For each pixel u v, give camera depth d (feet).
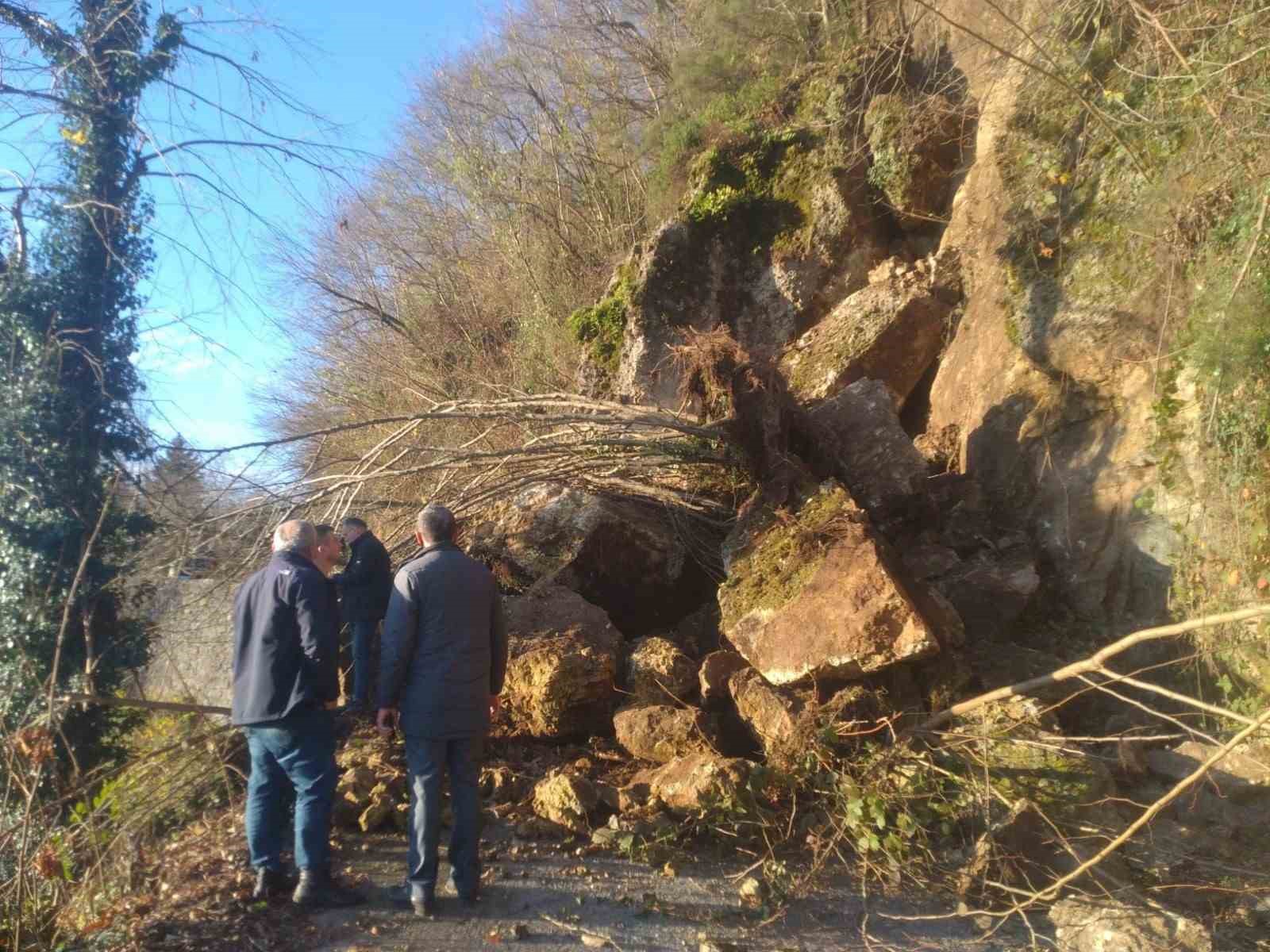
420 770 14.52
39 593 23.98
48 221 26.76
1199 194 22.79
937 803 16.44
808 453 25.53
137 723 23.95
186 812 18.35
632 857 16.07
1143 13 23.38
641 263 41.11
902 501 24.50
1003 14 27.66
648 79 62.90
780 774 17.26
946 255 34.27
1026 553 24.43
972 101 35.86
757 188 39.88
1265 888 15.01
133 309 27.61
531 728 20.16
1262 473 19.80
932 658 19.35
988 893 15.14
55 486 24.72
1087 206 27.48
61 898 16.30
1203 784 17.54
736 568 21.99
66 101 27.17
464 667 14.67
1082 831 16.06
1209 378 20.93
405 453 25.12
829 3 43.47
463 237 68.33
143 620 24.08
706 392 26.11
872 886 15.57
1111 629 22.44
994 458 27.32
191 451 22.07
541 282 59.82
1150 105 25.72
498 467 25.82
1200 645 20.11
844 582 19.17
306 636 14.47
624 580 24.98
